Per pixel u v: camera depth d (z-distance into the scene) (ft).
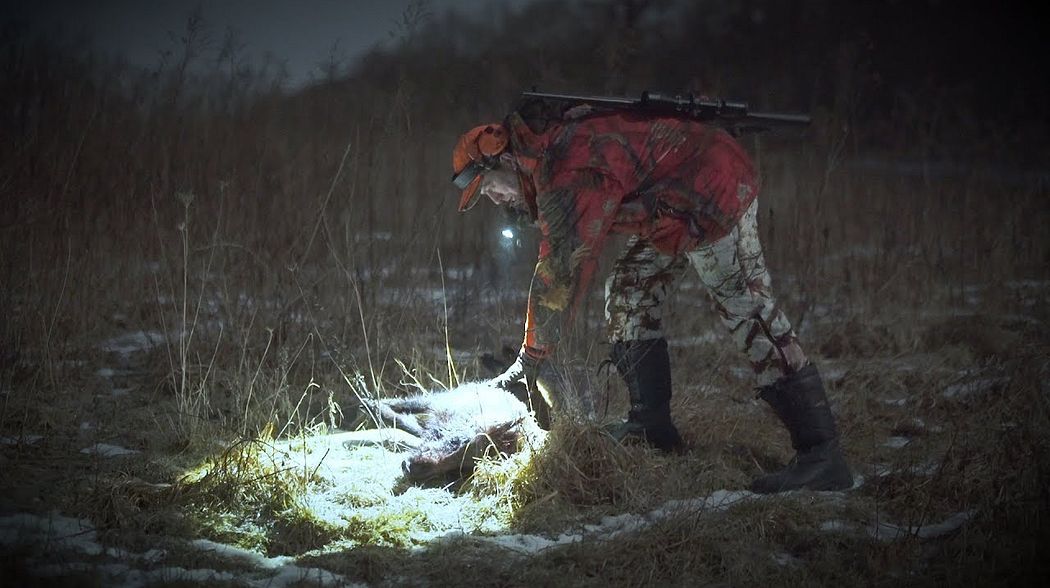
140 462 15.06
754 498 14.10
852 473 15.53
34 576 11.56
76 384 18.24
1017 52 51.01
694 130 14.48
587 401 16.12
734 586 12.16
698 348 21.02
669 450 15.89
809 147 30.45
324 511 13.73
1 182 21.13
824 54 44.37
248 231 23.04
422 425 15.92
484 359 15.85
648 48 43.47
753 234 14.76
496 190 14.80
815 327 22.70
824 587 12.16
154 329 21.13
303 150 26.73
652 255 15.78
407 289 22.65
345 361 18.97
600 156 14.05
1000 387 18.53
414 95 28.50
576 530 13.51
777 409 15.01
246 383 17.61
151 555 12.43
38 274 19.98
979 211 29.04
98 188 23.09
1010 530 13.44
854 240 28.30
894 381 19.52
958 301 24.27
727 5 47.39
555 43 37.91
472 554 12.63
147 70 25.61
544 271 14.16
